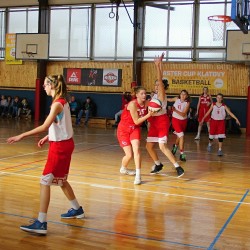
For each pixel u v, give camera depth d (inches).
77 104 737.6
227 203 213.9
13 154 357.4
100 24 743.1
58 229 163.0
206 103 533.0
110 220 176.7
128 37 726.5
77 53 759.7
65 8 760.3
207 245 149.6
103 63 738.2
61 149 156.6
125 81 724.0
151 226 169.9
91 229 163.9
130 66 719.7
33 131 151.2
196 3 679.1
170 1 693.9
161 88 273.0
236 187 255.3
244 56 615.2
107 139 498.9
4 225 165.5
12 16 804.0
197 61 680.4
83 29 753.0
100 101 741.9
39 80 762.2
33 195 215.9
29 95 789.9
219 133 395.2
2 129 565.3
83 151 390.3
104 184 248.5
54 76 160.6
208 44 678.5
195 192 236.8
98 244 147.7
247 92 645.9
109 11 735.1
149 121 279.6
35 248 142.3
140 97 258.8
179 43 696.4
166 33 702.5
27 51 760.3
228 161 360.2
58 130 156.7
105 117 737.6
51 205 196.2
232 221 180.9
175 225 172.4
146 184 252.8
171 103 684.1
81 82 754.2
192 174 292.8
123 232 161.5
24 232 158.1
